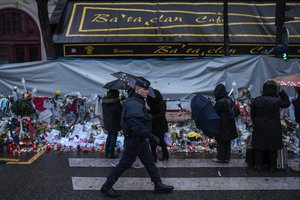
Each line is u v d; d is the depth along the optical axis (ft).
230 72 31.48
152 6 41.57
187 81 31.42
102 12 40.37
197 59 31.45
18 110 26.16
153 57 37.45
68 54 36.76
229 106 22.09
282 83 23.21
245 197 17.03
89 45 36.78
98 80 30.89
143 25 38.73
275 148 20.51
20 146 26.11
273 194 17.42
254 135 20.94
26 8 43.62
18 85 30.86
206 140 27.07
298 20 40.96
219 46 37.42
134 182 18.98
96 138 27.30
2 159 23.24
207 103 22.13
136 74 31.40
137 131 15.87
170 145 26.58
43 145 26.53
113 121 23.04
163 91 30.99
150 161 17.24
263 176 20.13
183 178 19.72
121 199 16.69
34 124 27.71
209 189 18.06
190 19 39.86
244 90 30.07
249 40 37.60
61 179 19.34
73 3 41.68
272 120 20.52
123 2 41.98
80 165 22.00
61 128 28.14
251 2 43.09
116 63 31.27
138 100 16.37
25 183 18.63
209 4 42.24
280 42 31.99
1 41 44.19
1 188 17.88
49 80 31.01
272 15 41.19
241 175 20.30
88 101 29.60
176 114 28.91
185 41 37.04
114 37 37.11
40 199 16.58
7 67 30.66
